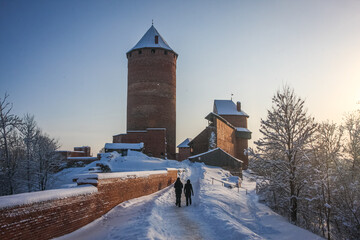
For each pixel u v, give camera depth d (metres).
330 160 17.05
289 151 17.16
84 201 9.38
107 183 11.33
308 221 18.14
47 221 7.43
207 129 46.81
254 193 24.95
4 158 24.05
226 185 25.72
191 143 49.47
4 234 6.05
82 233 8.45
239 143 66.25
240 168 41.41
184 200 16.09
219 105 72.69
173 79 57.56
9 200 6.35
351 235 16.66
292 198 16.92
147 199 14.85
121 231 8.49
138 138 49.31
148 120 53.72
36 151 28.53
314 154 17.03
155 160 41.97
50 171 30.59
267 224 13.36
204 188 20.83
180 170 30.48
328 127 17.05
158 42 56.81
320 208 17.80
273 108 18.09
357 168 19.95
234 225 9.78
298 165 16.86
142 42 57.06
